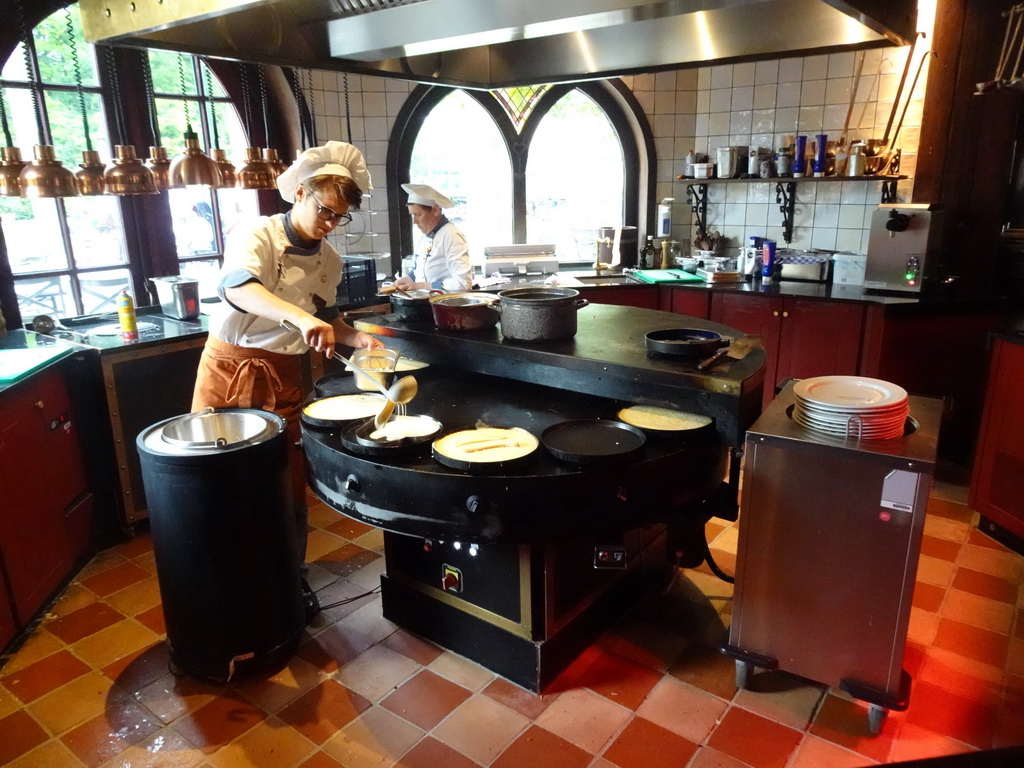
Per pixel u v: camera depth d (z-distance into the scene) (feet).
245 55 7.23
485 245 14.66
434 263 12.47
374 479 5.84
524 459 5.60
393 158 14.19
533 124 14.96
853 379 6.59
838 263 13.21
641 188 15.66
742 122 14.49
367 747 6.08
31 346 9.03
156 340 9.44
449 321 7.41
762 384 6.51
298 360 8.17
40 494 8.08
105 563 9.18
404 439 5.90
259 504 6.54
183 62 11.64
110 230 11.05
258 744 6.13
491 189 15.40
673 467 5.85
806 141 13.14
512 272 14.48
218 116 12.36
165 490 6.27
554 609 6.64
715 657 7.18
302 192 7.22
